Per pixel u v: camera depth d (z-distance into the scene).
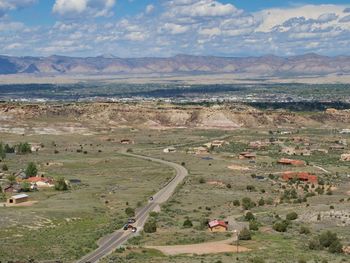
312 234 138.00
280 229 142.00
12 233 138.00
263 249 121.88
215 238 134.50
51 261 113.62
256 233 139.62
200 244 128.50
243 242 130.12
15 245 125.12
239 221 156.12
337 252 119.12
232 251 120.62
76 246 126.50
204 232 141.88
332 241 122.12
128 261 112.06
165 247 125.69
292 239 133.00
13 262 112.06
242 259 110.12
